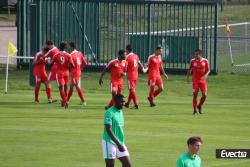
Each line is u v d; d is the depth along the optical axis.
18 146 54.59
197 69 71.19
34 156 51.31
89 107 75.69
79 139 57.38
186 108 76.31
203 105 78.94
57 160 50.09
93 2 105.25
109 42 110.44
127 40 105.88
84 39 105.19
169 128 62.81
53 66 76.56
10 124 63.84
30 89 90.44
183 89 92.56
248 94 89.81
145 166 48.44
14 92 87.62
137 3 104.44
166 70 102.94
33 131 60.50
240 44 143.12
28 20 105.69
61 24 105.69
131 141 56.69
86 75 101.25
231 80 98.38
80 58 75.88
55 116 68.88
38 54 77.75
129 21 111.19
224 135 59.72
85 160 50.22
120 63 72.25
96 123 64.94
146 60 104.38
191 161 33.97
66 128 62.12
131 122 65.75
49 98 78.62
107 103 79.31
